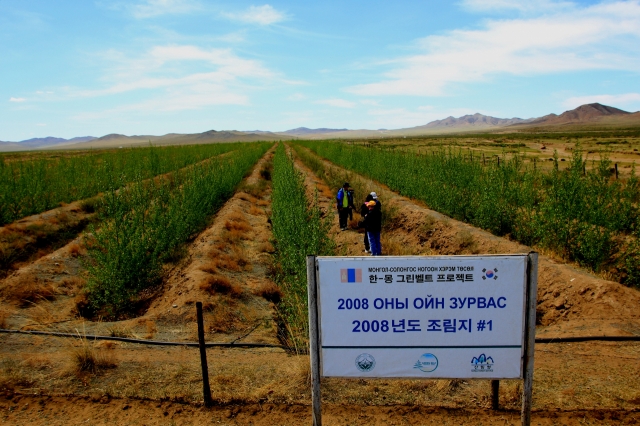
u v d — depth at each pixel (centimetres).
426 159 2458
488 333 402
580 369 615
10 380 593
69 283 1124
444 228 1595
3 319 839
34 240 1514
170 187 2173
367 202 1365
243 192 2725
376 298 402
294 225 1277
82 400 558
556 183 1298
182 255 1351
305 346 720
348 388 576
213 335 814
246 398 558
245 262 1332
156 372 633
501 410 522
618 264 1098
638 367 615
